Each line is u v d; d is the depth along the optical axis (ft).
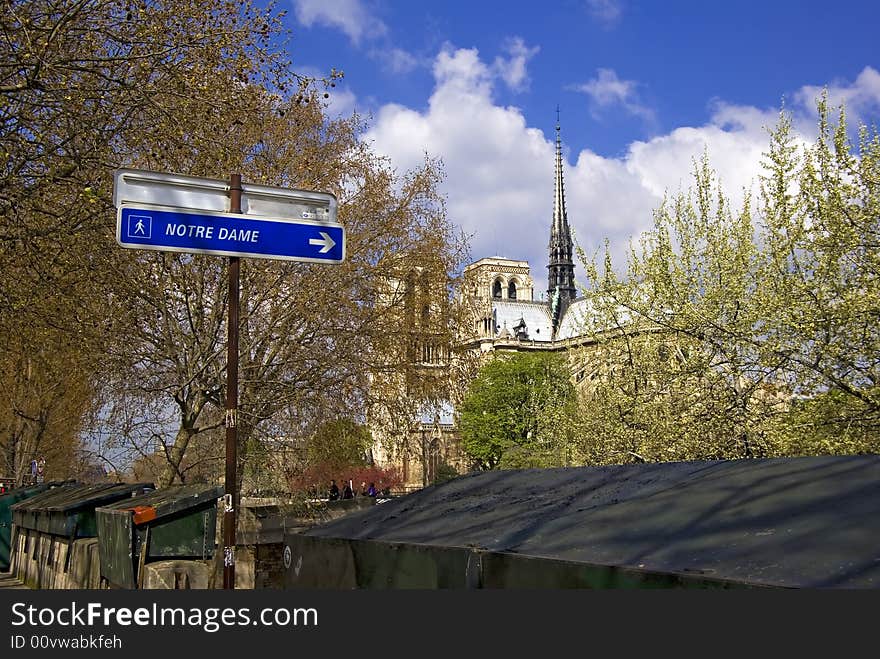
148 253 81.00
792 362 69.41
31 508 71.41
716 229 82.38
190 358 89.66
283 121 85.87
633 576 12.82
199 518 45.83
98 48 60.34
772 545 12.34
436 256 97.86
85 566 55.01
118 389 90.33
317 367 91.40
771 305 69.46
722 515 14.73
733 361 73.36
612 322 93.76
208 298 93.09
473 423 311.06
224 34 60.44
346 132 97.66
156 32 58.44
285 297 89.92
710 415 73.92
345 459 98.17
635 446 86.74
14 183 60.49
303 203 30.55
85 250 66.90
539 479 25.68
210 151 62.49
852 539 11.69
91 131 59.52
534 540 16.66
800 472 16.30
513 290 596.70
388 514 25.62
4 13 54.70
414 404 97.50
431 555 18.35
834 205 65.87
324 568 24.07
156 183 29.04
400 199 98.89
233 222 29.45
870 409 64.03
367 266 95.25
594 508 18.34
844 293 64.34
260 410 88.58
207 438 102.47
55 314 72.28
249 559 73.31
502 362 314.96
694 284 81.82
